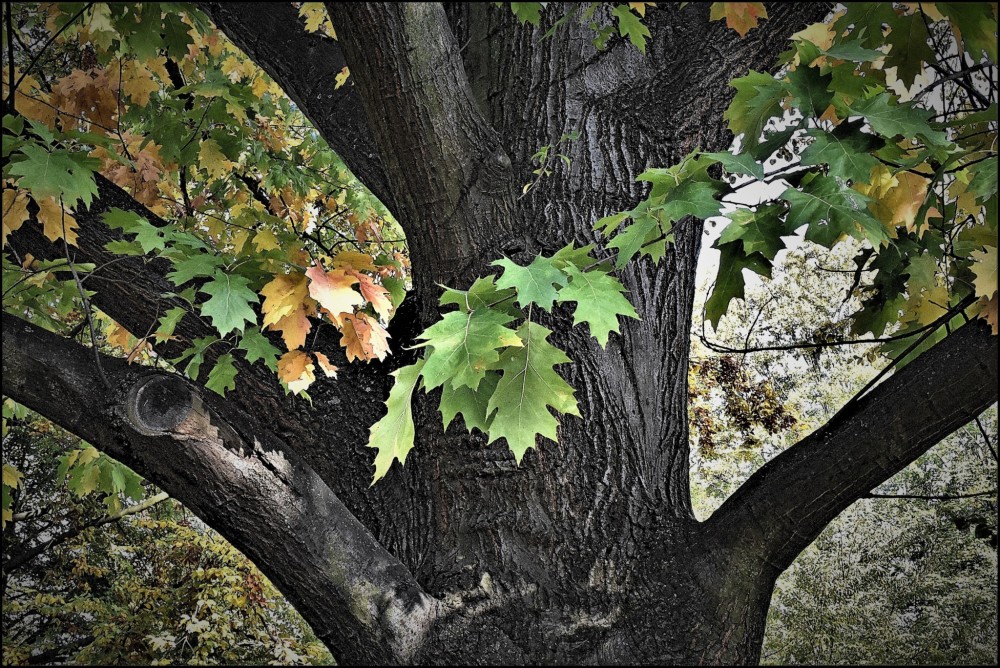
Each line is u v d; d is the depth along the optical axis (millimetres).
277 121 4984
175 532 8555
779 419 8008
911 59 2141
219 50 4277
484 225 2285
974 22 1840
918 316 2717
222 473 2070
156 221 2512
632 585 2227
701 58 2602
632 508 2318
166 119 3396
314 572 2115
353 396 2520
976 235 2279
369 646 2125
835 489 2109
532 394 1780
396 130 2135
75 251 2381
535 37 2660
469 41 2791
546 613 2178
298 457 2252
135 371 2092
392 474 2492
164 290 2396
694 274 2777
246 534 2100
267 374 2477
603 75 2645
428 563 2312
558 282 1693
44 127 2061
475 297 1757
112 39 3078
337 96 2816
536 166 2520
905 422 2031
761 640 2264
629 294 2500
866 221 1613
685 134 2607
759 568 2209
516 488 2287
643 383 2477
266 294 2014
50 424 7957
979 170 1824
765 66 2621
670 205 1741
